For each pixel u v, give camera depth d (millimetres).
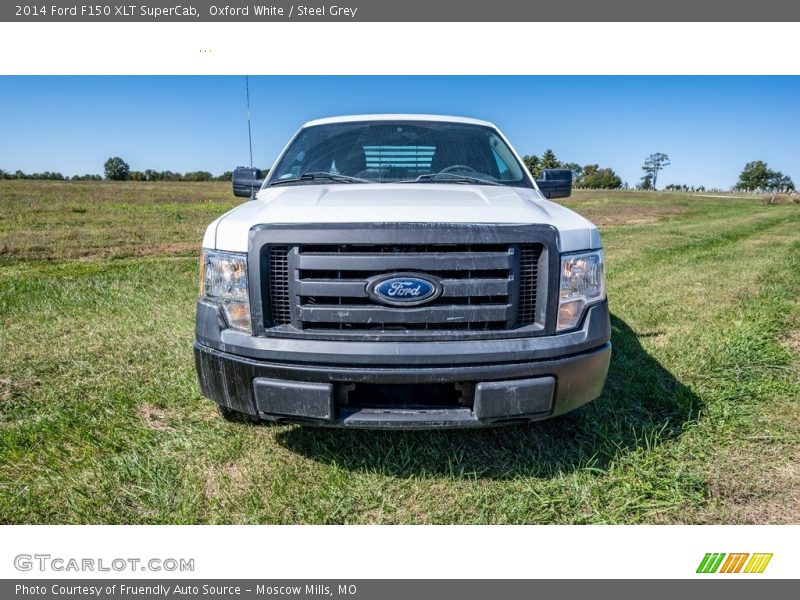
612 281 7316
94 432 2932
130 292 6035
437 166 3549
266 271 2311
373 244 2211
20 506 2336
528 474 2613
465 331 2297
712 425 3055
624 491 2475
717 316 5305
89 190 39531
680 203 42750
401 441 2867
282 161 3814
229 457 2717
